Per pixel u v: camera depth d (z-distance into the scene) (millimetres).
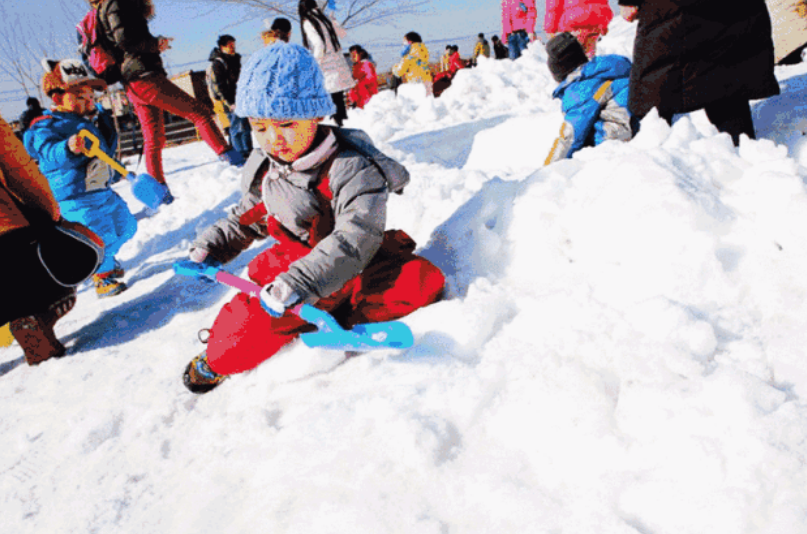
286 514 1167
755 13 2236
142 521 1287
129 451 1567
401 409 1335
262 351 1695
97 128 3236
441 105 6219
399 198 2580
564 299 1564
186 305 2584
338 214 1655
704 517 956
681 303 1496
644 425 1151
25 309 1970
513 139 4285
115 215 3062
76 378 2070
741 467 1001
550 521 1022
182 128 12906
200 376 1749
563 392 1262
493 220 2094
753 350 1285
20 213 1987
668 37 2293
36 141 2883
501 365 1403
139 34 4344
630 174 1769
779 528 900
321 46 6082
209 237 1927
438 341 1577
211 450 1470
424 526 1058
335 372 1646
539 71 6906
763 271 1498
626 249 1687
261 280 1826
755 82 2277
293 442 1360
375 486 1167
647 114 2354
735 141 2416
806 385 1159
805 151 2354
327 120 6512
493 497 1090
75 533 1301
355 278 1771
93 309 2820
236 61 6902
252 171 1838
